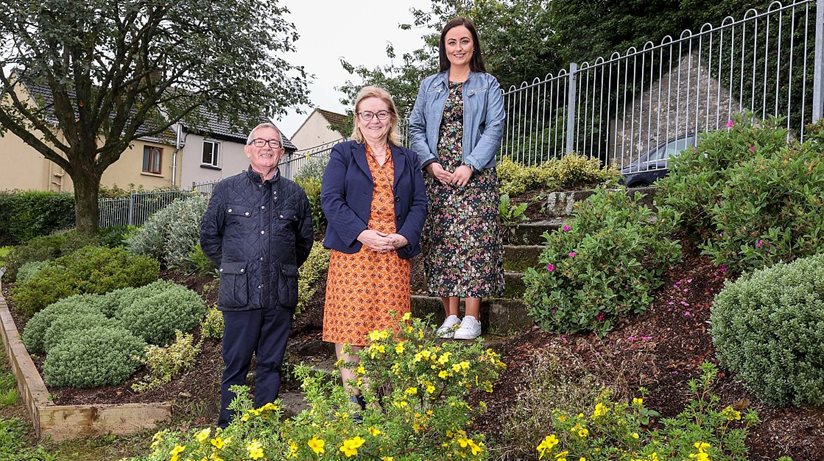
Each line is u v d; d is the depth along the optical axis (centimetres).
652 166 699
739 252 344
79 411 410
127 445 393
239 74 1393
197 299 585
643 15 1493
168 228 861
